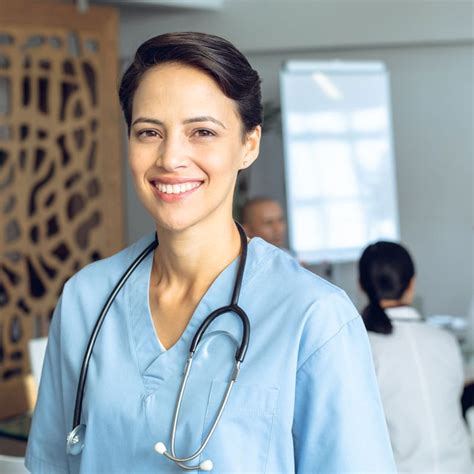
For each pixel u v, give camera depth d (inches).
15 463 85.6
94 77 213.3
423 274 240.7
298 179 219.8
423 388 90.5
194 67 42.9
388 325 93.7
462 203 238.7
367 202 221.6
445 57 237.6
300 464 43.3
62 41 203.6
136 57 44.2
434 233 240.4
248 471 41.8
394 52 240.1
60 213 204.1
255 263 46.6
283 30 237.6
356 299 236.5
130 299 48.6
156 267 49.6
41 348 129.0
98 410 45.7
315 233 220.2
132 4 231.6
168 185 43.2
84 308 50.2
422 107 239.5
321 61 221.6
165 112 42.7
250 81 44.3
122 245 214.4
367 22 233.8
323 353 42.7
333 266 234.2
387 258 97.6
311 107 219.9
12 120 195.0
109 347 47.6
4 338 198.5
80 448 46.5
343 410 42.4
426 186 240.4
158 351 46.3
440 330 95.7
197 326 45.4
